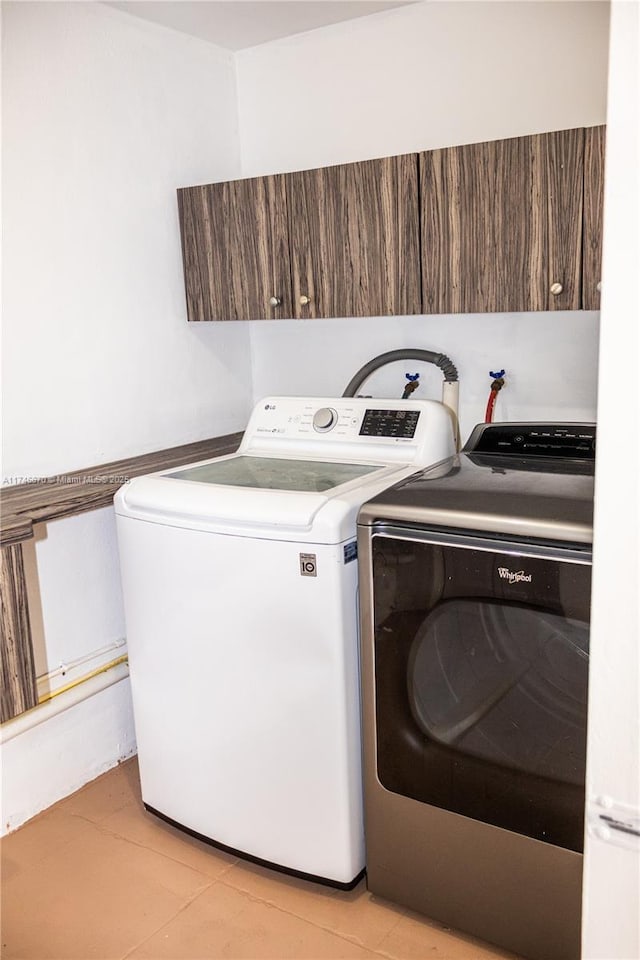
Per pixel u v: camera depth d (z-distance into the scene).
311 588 1.67
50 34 2.08
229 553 1.77
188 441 2.70
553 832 1.53
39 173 2.10
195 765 1.97
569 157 1.82
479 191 1.96
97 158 2.26
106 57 2.25
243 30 2.49
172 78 2.48
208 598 1.83
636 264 0.61
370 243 2.17
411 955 1.67
